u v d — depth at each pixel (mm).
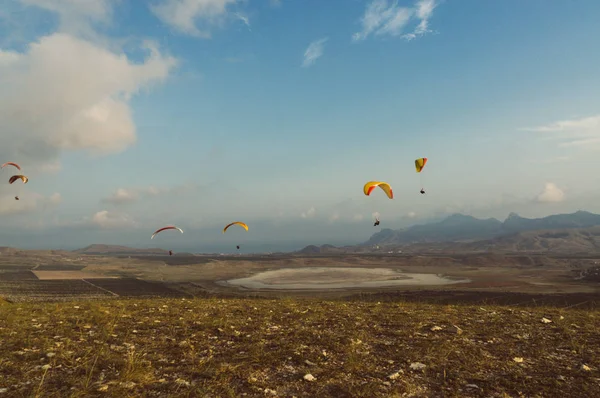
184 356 9102
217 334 11328
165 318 13586
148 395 6844
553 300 61719
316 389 7246
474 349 9719
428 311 15266
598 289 83750
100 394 6801
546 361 8898
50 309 15992
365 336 10961
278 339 10633
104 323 12547
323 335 11055
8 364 8234
